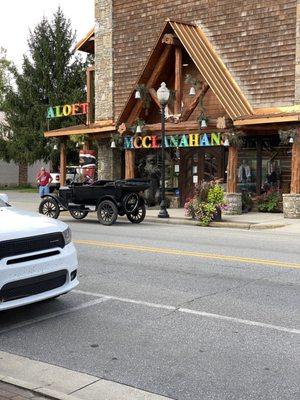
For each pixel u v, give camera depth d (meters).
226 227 17.39
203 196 18.00
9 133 44.69
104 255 10.78
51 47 42.47
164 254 10.91
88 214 21.14
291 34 20.12
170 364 5.00
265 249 11.82
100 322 6.27
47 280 6.07
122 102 25.44
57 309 6.81
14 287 5.72
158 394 4.36
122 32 25.34
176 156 24.06
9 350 5.40
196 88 21.38
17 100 43.03
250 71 21.28
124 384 4.55
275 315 6.50
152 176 24.66
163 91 19.22
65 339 5.70
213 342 5.57
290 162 21.31
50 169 46.66
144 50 24.58
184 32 21.48
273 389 4.43
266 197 21.36
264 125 19.72
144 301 7.16
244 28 21.41
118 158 26.08
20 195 36.12
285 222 17.66
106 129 24.22
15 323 6.26
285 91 20.38
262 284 8.15
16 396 4.18
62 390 4.42
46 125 41.09
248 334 5.81
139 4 24.66
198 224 17.84
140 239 13.41
